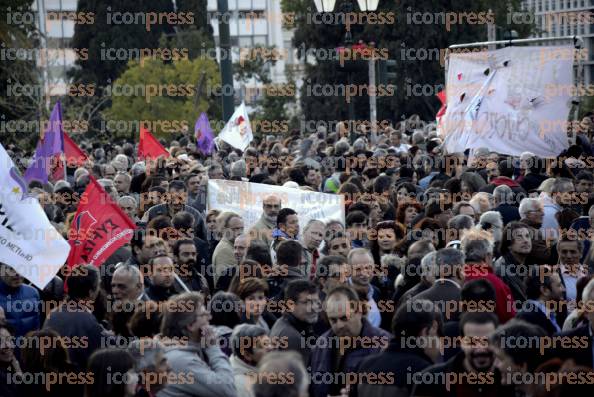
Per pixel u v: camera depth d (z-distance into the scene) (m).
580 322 9.87
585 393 7.10
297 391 6.52
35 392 9.12
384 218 16.50
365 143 25.70
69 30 81.12
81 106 47.84
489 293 9.60
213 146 28.42
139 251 13.43
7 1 41.28
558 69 20.17
